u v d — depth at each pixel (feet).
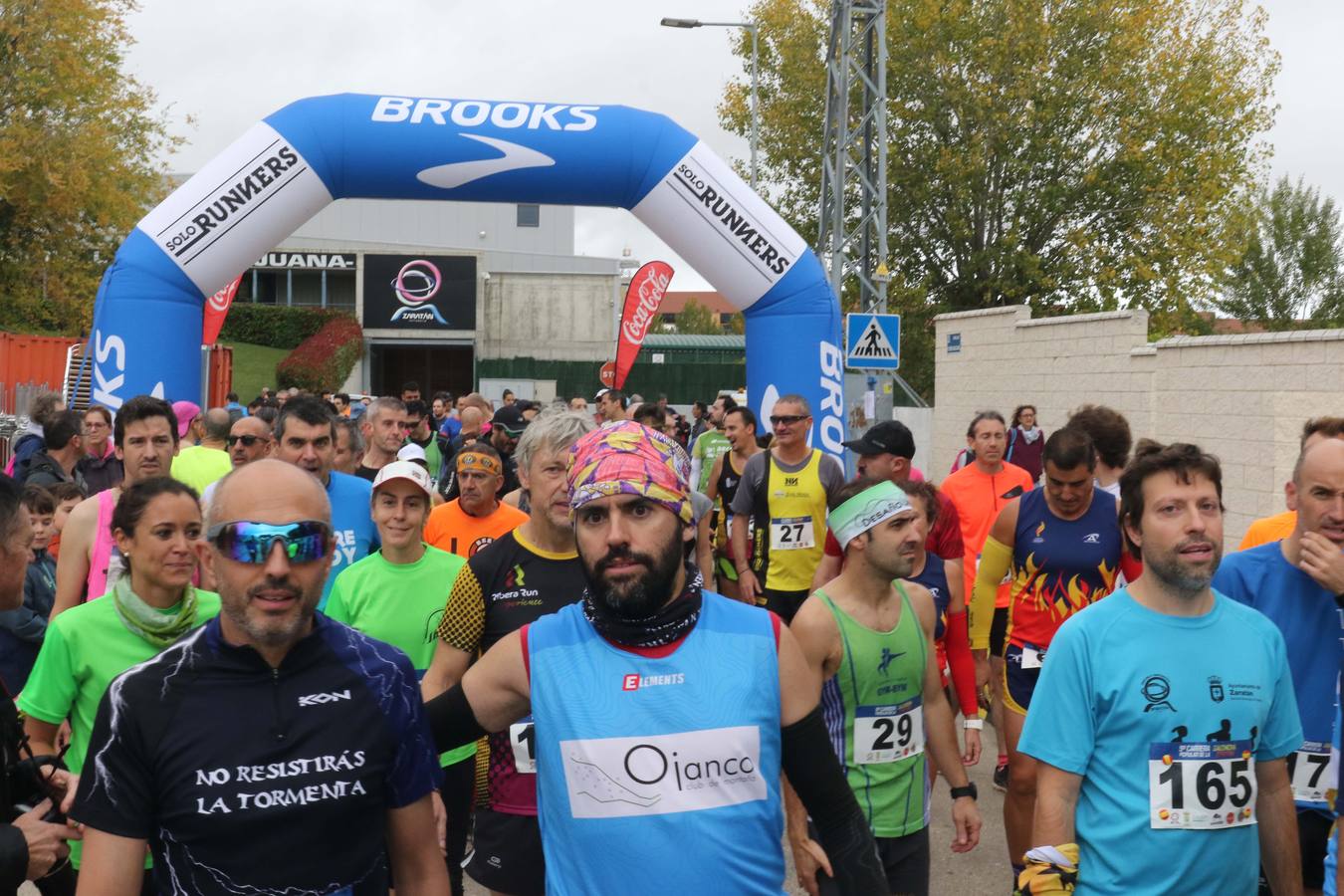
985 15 88.22
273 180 29.99
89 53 108.27
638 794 7.12
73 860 10.81
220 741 7.12
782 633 7.55
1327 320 100.27
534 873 11.77
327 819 7.24
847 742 11.98
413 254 138.92
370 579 14.25
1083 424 18.95
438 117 30.53
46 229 112.27
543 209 190.90
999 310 49.80
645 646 7.34
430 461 37.14
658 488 7.13
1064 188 88.43
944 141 91.09
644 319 48.08
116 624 10.84
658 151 31.37
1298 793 11.27
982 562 17.13
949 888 16.47
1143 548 9.32
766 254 31.83
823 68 98.58
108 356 29.37
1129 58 88.07
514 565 11.81
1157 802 9.04
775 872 7.33
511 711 7.80
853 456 41.81
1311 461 10.73
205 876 7.10
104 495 14.70
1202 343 34.32
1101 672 9.22
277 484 7.27
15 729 8.97
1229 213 92.43
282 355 150.00
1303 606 11.19
